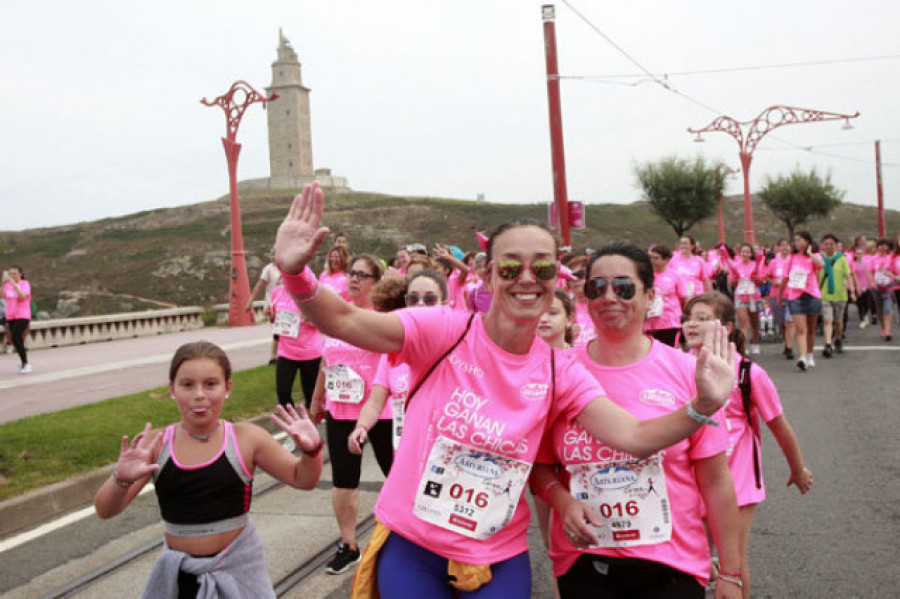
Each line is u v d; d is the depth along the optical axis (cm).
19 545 563
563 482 292
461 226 8700
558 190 1606
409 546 259
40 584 491
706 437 282
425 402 260
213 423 322
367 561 267
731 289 1955
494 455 254
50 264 7406
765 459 731
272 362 1299
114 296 6431
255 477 721
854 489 629
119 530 593
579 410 267
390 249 7775
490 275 262
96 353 1777
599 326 293
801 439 802
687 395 287
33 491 639
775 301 1573
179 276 6912
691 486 286
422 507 255
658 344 300
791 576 468
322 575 488
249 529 330
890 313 1590
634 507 275
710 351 240
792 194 6197
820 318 1788
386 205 9706
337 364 502
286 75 11306
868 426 841
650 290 296
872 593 439
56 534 586
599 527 277
